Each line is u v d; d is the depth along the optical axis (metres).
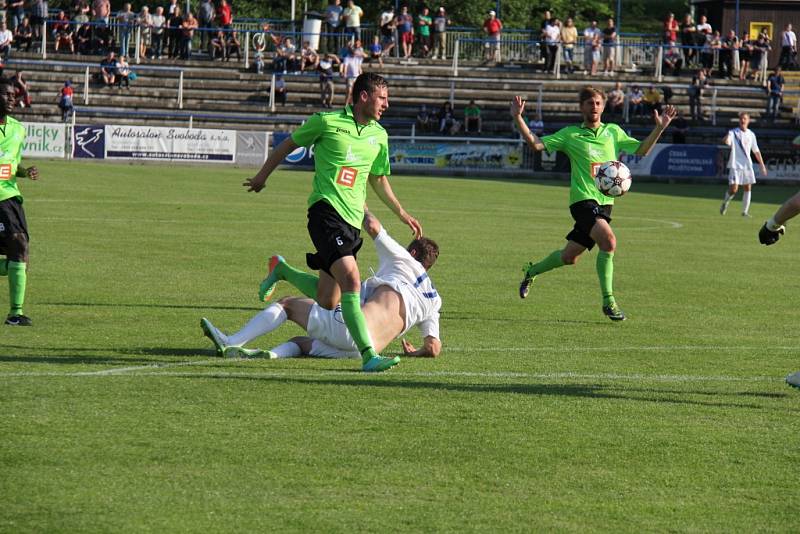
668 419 15.27
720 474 12.73
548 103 107.81
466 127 99.88
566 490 12.00
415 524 10.80
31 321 22.20
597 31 117.12
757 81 114.94
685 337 22.77
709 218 57.12
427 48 119.38
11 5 107.94
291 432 13.95
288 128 100.81
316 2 145.62
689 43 120.44
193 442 13.37
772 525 11.09
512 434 14.20
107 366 17.88
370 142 18.70
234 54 116.00
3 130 21.95
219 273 30.42
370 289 19.67
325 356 19.39
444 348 20.75
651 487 12.20
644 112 104.75
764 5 121.00
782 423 15.20
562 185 81.50
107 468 12.26
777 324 24.81
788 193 82.44
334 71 110.94
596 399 16.41
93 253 33.72
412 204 59.31
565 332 23.08
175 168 83.31
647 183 91.25
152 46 111.50
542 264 26.67
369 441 13.66
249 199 57.25
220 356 19.00
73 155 86.50
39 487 11.55
